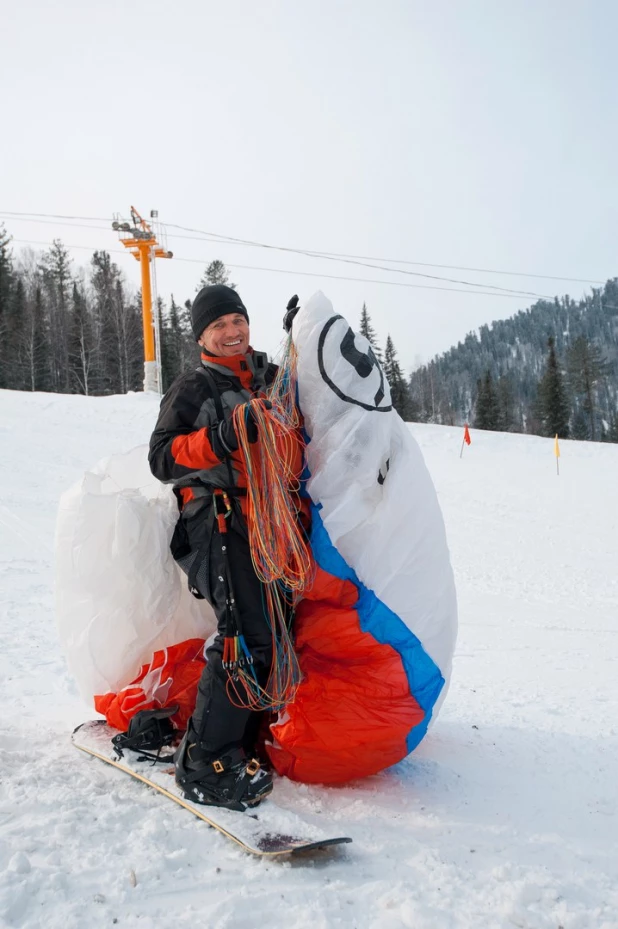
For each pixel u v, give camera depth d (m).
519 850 1.88
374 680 2.20
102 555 2.36
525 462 16.17
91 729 2.52
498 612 5.91
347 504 2.16
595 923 1.55
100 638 2.40
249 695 2.06
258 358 2.31
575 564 7.98
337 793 2.21
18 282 58.97
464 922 1.54
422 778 2.35
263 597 2.13
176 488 2.29
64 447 13.81
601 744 2.70
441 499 12.20
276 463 2.05
